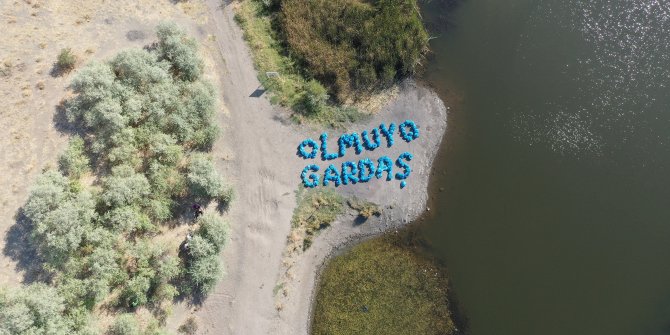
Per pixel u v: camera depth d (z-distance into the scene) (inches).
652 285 1261.1
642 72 1472.7
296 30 1409.9
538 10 1549.0
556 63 1487.5
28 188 1133.7
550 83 1462.8
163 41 1312.7
